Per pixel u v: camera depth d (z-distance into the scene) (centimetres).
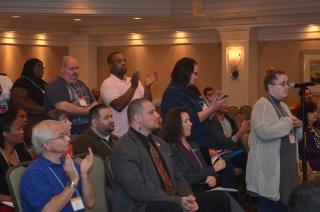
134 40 1227
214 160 490
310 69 1029
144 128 399
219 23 1062
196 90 488
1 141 441
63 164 347
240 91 1062
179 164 438
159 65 1202
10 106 637
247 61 1050
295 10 935
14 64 1194
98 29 1212
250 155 468
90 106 507
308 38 1025
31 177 331
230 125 659
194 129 474
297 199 160
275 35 1060
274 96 465
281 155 457
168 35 1184
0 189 422
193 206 383
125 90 543
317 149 644
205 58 1145
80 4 994
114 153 388
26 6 977
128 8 1009
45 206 326
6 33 1174
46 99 511
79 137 448
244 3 994
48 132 335
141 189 377
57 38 1254
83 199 354
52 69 1253
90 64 1252
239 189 632
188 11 1013
